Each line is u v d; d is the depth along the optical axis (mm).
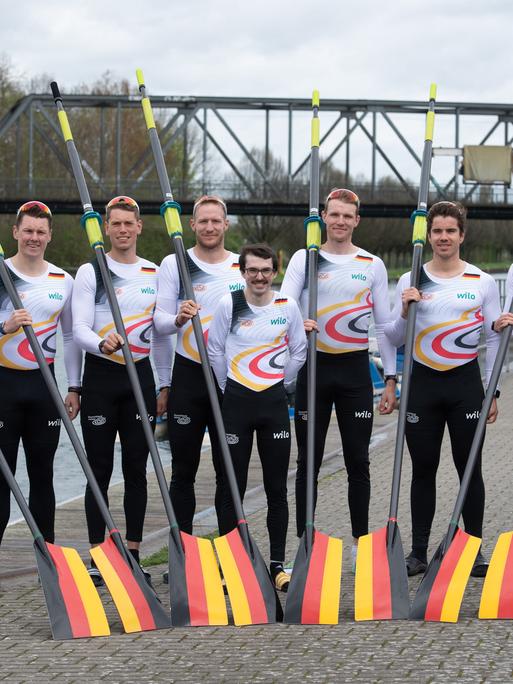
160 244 53625
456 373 6328
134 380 5902
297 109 51625
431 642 4906
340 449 11977
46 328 6215
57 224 52188
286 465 6102
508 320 6168
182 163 54656
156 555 6906
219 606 5406
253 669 4555
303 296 6512
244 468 6074
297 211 50344
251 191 50156
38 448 6215
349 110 51312
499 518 7809
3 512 6164
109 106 50781
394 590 5465
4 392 6113
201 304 6332
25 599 5902
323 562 5531
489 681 4328
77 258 52469
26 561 6934
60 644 5012
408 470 10461
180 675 4492
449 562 5496
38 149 60906
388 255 67625
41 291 6207
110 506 8914
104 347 5965
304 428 6508
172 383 6328
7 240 52438
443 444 12016
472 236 70438
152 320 6336
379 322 6562
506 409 15484
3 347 6105
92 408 6230
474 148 51875
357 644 4891
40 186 55000
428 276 6352
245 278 6043
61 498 10242
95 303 6270
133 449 6270
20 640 5078
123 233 6277
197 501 9047
